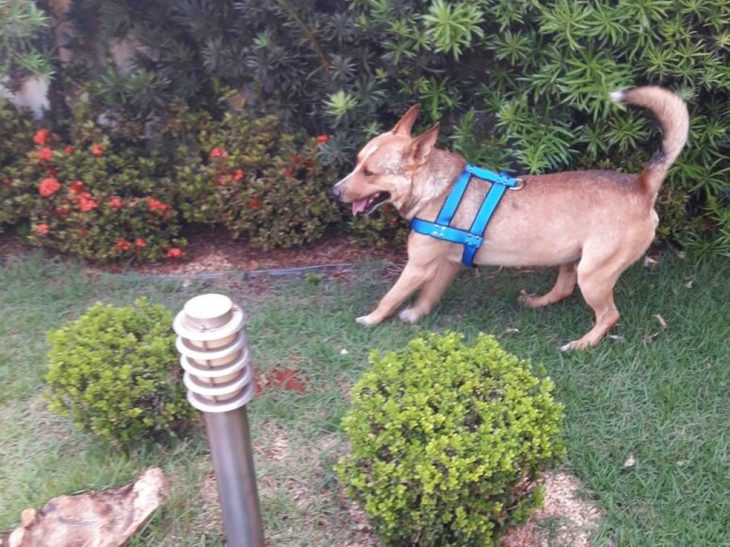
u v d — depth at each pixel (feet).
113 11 5.92
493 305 5.56
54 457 4.13
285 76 5.72
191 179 6.01
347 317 5.39
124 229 5.98
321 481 4.01
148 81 5.82
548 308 5.54
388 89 5.59
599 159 5.84
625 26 4.88
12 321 5.31
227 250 6.35
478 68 5.48
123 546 3.54
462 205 4.94
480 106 5.66
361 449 3.32
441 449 3.19
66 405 4.13
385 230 6.11
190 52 6.03
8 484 3.98
